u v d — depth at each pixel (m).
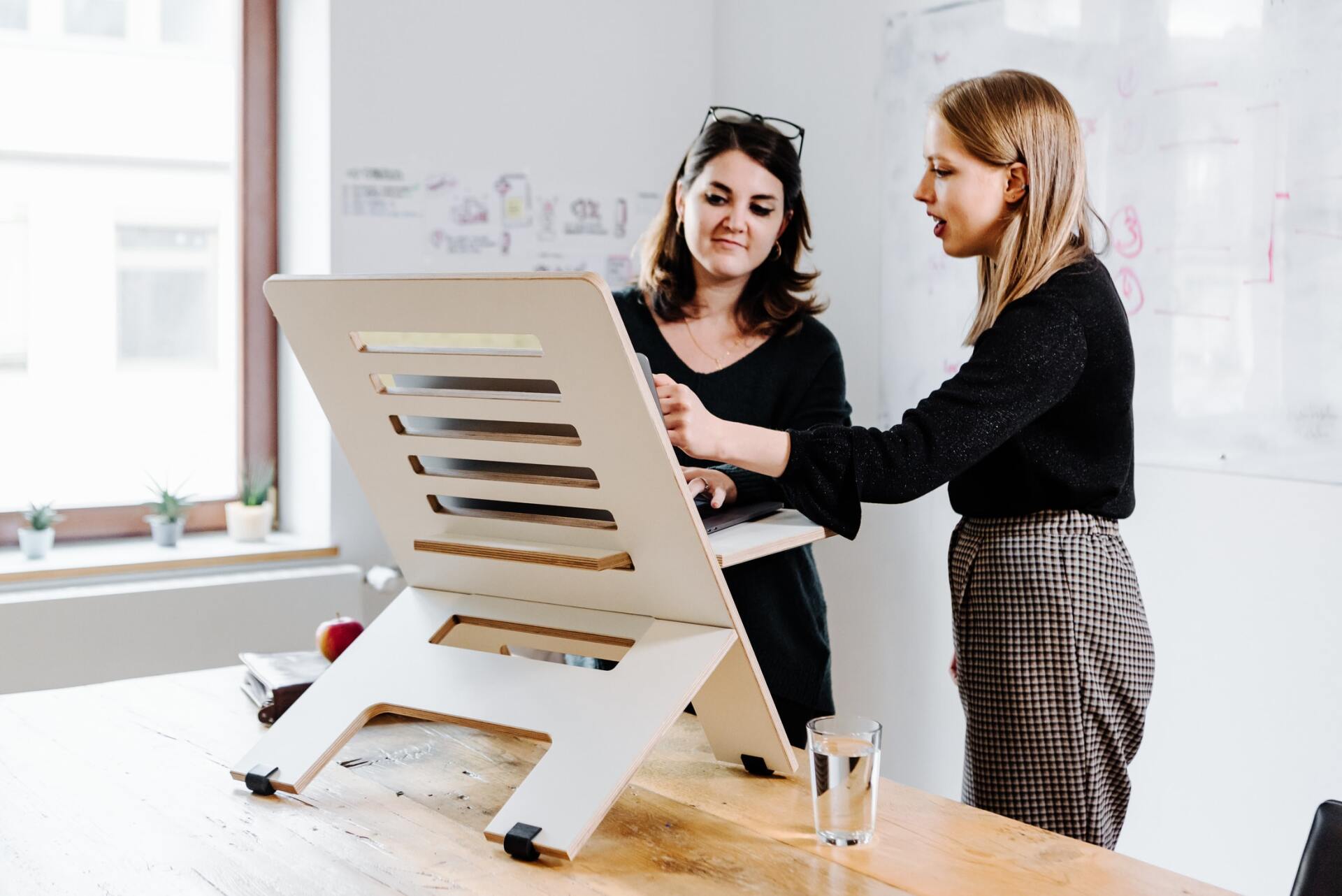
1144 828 2.35
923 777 2.77
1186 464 2.25
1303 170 2.04
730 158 1.73
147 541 2.84
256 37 2.88
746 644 1.13
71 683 2.45
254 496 2.90
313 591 2.72
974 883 0.99
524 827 1.04
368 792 1.18
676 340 1.87
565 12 3.02
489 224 2.94
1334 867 1.02
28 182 2.72
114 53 2.78
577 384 1.03
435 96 2.84
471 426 1.18
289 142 2.88
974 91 1.40
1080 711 1.38
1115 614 1.39
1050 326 1.32
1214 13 2.15
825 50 2.94
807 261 3.03
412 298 1.07
